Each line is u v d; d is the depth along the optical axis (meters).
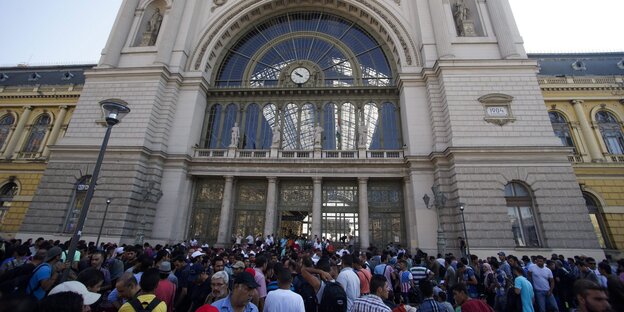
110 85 24.67
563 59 32.88
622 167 25.69
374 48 28.36
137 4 29.20
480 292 11.01
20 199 30.45
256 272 6.48
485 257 17.66
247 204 24.00
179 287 6.96
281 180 24.31
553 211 18.30
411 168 21.94
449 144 20.77
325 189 23.89
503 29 23.52
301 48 29.38
